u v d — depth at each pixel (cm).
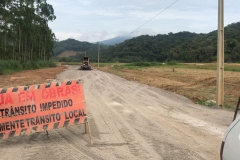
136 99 1362
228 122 842
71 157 535
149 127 780
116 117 921
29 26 5322
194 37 11212
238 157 262
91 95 1505
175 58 9494
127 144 618
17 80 2503
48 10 7281
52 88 630
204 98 1352
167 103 1234
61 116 630
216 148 590
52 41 9019
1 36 4653
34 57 6850
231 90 1777
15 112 599
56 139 664
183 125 805
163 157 533
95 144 620
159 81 2534
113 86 2052
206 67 5647
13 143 633
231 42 7788
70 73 4206
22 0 4781
